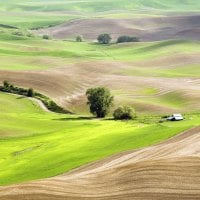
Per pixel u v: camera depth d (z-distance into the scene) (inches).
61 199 5526.6
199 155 6889.8
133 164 6545.3
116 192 5659.5
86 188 5866.1
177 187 5620.1
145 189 5639.8
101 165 7244.1
